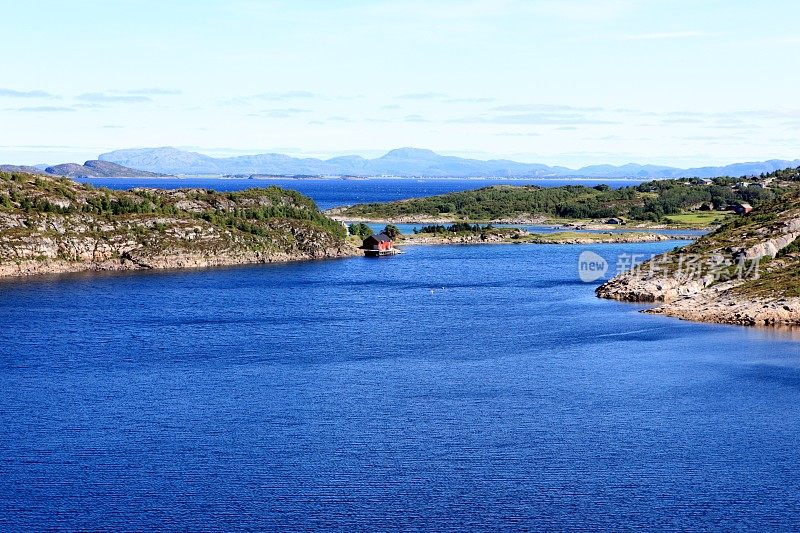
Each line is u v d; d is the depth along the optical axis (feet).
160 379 316.60
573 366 333.42
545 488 210.59
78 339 398.21
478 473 219.82
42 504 202.49
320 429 254.27
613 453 233.14
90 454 233.35
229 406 278.87
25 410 274.36
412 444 240.73
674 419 261.65
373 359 352.08
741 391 292.40
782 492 207.92
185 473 220.02
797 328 402.93
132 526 192.24
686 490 209.05
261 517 196.24
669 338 385.09
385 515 196.95
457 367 335.06
